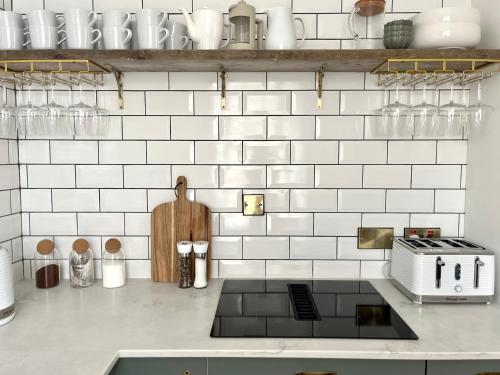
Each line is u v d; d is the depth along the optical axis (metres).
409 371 1.08
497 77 1.39
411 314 1.29
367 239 1.62
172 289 1.52
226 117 1.59
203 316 1.27
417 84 1.58
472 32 1.30
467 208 1.58
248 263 1.64
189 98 1.59
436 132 1.58
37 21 1.29
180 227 1.60
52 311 1.30
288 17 1.37
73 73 1.48
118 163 1.61
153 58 1.30
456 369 1.09
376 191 1.61
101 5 1.55
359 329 1.17
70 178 1.61
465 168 1.59
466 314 1.29
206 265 1.58
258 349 1.05
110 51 1.28
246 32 1.37
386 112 1.42
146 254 1.63
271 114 1.59
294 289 1.51
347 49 1.43
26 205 1.62
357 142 1.60
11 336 1.12
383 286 1.55
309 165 1.60
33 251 1.64
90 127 1.54
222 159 1.61
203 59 1.31
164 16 1.34
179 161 1.61
